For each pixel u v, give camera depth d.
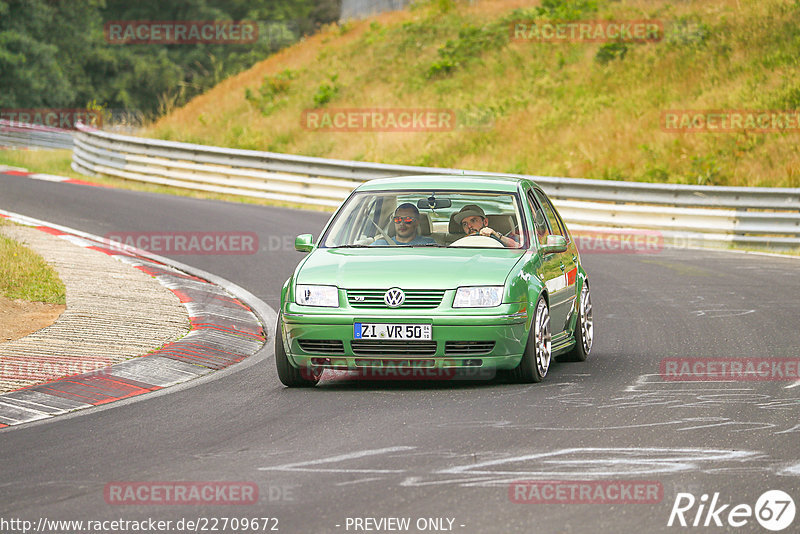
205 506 19.53
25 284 45.59
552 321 34.00
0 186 88.25
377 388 31.80
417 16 151.12
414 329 30.36
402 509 19.06
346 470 21.89
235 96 137.50
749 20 118.38
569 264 36.72
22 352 35.09
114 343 37.19
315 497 19.94
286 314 31.23
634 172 94.69
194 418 27.72
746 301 50.09
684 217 77.69
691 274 60.28
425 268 31.38
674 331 42.38
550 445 23.81
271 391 31.52
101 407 29.45
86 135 112.50
